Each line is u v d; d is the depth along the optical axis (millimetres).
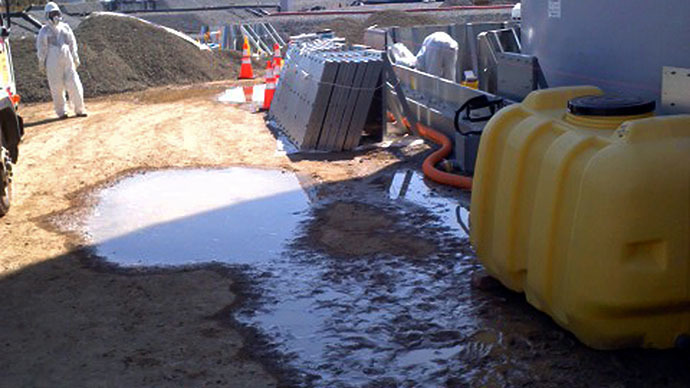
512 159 5836
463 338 5820
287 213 9258
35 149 13289
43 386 5379
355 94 11977
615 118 5285
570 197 5168
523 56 9344
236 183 10656
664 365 5203
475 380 5215
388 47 16453
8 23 10773
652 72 7000
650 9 6926
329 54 12773
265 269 7496
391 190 9945
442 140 11578
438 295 6648
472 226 6570
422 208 9141
